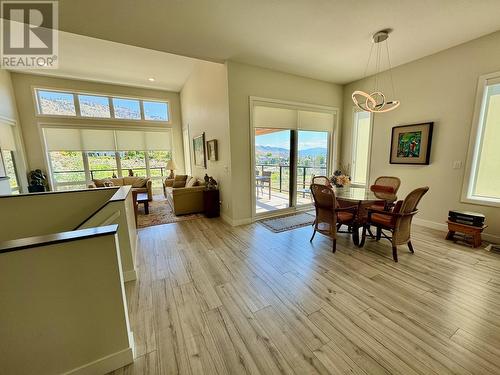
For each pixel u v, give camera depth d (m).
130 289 2.14
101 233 1.20
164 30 2.60
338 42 2.96
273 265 2.57
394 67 3.89
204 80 4.73
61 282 1.14
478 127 3.01
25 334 1.11
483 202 3.02
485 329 1.57
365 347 1.45
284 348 1.45
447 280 2.18
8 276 1.04
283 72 4.09
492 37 2.79
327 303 1.89
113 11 2.21
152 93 7.06
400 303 1.86
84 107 6.24
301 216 4.51
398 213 2.50
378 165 4.29
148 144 7.23
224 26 2.54
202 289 2.13
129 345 1.35
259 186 4.61
